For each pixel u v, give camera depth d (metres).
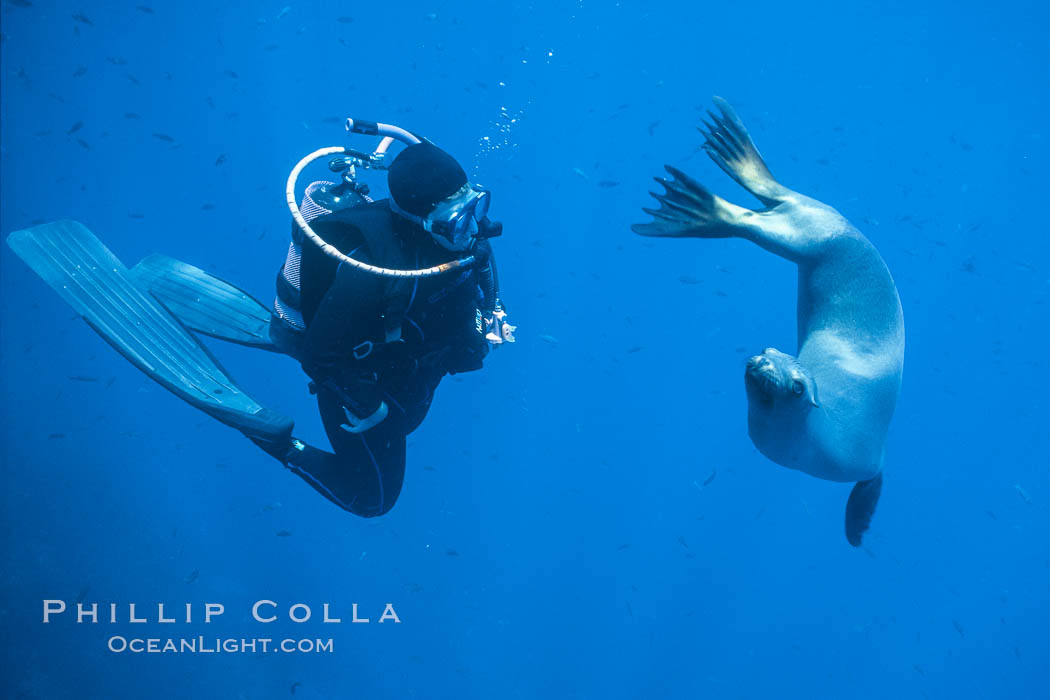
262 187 24.67
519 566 17.16
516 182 25.56
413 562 16.86
